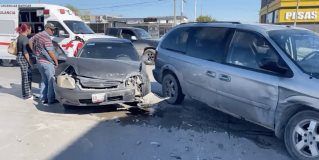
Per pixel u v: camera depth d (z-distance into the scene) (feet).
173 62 22.79
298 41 16.92
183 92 22.13
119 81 21.25
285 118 15.21
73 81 20.72
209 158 14.96
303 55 15.98
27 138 17.04
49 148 15.83
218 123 19.85
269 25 18.45
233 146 16.38
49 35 23.49
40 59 23.16
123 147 16.05
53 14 45.70
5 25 46.47
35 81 33.55
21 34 24.72
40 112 21.88
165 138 17.29
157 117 20.93
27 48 24.72
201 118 20.77
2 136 17.30
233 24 19.06
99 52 26.27
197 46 21.02
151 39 51.78
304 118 14.46
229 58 18.22
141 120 20.27
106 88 20.92
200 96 20.27
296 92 14.42
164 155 15.19
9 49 25.11
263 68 15.65
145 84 22.62
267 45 16.29
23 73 24.99
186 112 22.06
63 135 17.54
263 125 16.29
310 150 14.37
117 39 28.58
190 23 22.81
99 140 16.92
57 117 20.75
